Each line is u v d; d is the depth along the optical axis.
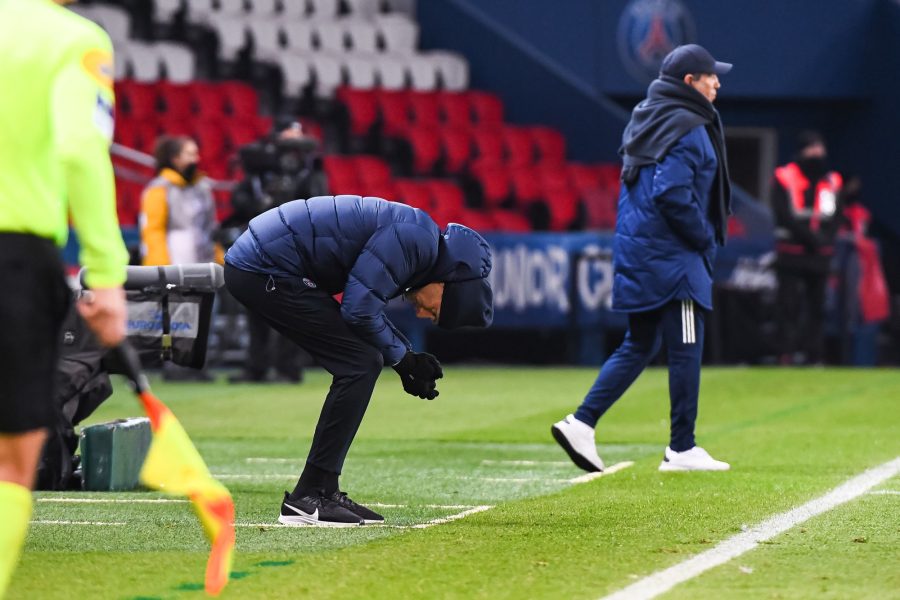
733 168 74.44
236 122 62.22
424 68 68.75
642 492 23.44
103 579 16.02
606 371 26.27
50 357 12.72
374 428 34.66
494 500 22.78
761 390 44.47
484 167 63.53
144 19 68.31
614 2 70.94
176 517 20.75
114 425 23.55
